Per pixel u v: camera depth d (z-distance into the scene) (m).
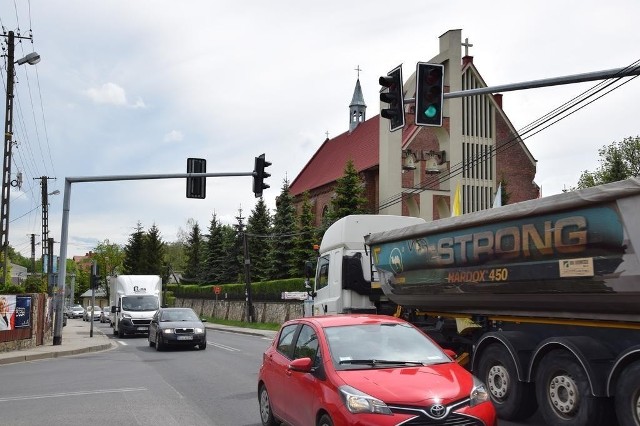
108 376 15.66
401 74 13.51
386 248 12.51
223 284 69.12
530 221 8.45
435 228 10.57
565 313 8.49
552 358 8.22
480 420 6.22
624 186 6.97
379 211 50.09
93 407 11.05
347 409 6.27
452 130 50.03
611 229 7.21
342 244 14.69
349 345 7.39
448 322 11.47
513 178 52.19
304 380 7.38
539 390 8.43
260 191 23.20
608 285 7.37
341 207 47.56
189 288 78.12
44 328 26.25
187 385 13.82
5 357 19.89
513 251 8.79
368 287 14.13
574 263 7.79
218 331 43.09
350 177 47.53
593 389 7.55
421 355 7.41
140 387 13.54
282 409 8.19
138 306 34.53
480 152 51.44
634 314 7.42
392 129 13.64
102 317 60.19
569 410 7.93
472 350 10.69
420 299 11.59
